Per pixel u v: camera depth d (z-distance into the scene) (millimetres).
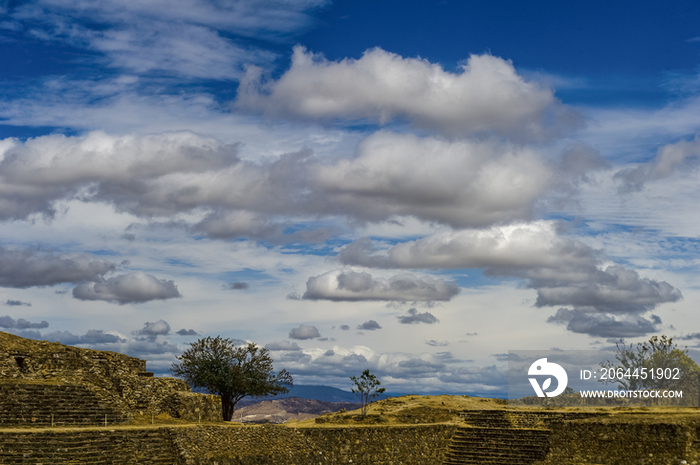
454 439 77188
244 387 81562
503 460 72000
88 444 50594
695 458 63156
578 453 69250
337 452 69875
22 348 65250
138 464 52500
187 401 68625
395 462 72625
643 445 66250
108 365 67875
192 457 55562
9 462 46688
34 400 56906
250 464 60781
